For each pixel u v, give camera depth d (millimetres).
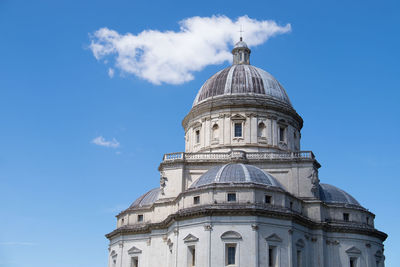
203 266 57312
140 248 72062
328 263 66812
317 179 69375
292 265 58500
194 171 70625
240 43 91750
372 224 74250
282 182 68562
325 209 70500
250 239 57219
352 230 69188
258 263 56375
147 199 78125
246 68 85250
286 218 59781
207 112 78750
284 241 58906
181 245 60875
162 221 67562
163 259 66875
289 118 79750
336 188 76188
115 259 75625
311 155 69250
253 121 76250
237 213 58250
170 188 69750
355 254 68625
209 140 77062
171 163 70750
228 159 70500
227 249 57750
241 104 76688
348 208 71500
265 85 81812
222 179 62000
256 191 60094
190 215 60375
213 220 58656
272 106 77562
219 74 85688
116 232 75500
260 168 69438
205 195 61062
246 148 74625
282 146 77188
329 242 68000
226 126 76438
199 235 59000
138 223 75625
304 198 67000
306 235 63938
